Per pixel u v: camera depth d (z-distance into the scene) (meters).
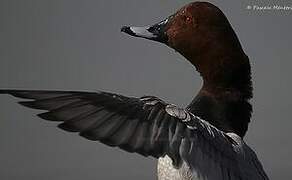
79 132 4.09
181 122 4.20
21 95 4.13
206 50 6.09
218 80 5.98
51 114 4.12
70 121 4.11
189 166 4.21
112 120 4.16
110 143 4.09
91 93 4.21
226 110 5.83
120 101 4.21
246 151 5.05
